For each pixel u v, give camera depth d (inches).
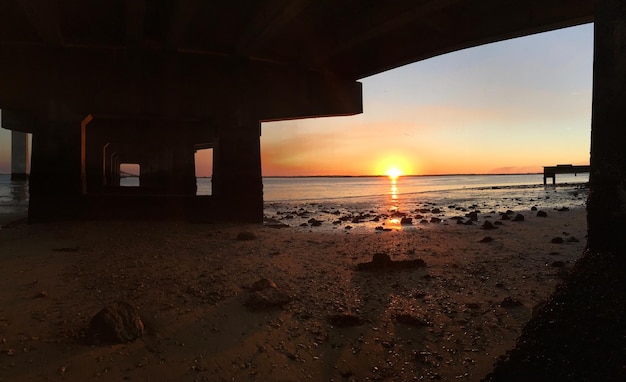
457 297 229.1
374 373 149.6
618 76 112.0
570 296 113.9
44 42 508.7
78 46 530.6
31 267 273.1
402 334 181.2
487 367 150.9
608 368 95.4
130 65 544.1
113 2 422.9
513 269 290.4
